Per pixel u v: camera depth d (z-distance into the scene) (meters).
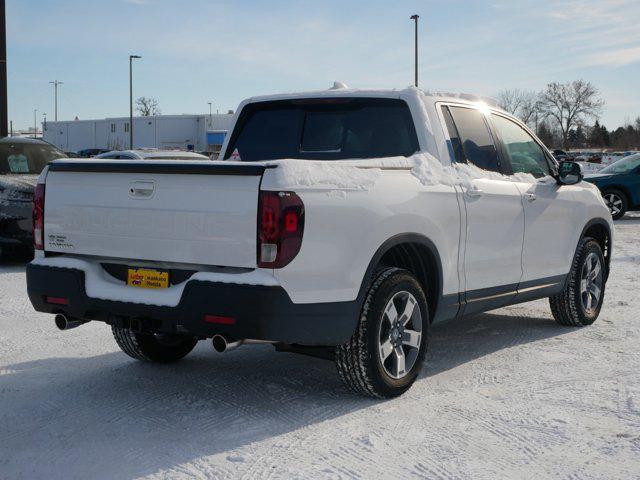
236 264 4.00
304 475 3.55
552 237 6.23
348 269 4.23
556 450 3.87
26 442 3.98
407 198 4.66
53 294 4.62
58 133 86.25
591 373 5.27
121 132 77.38
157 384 5.05
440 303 5.05
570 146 93.75
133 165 4.30
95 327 6.78
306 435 4.07
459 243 5.13
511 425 4.23
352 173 4.35
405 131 5.28
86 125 82.12
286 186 3.95
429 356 5.79
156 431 4.14
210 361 5.70
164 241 4.21
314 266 4.07
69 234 4.60
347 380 4.55
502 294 5.69
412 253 4.94
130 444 3.95
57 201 4.64
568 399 4.68
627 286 9.15
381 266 4.96
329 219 4.12
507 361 5.62
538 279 6.11
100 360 5.66
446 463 3.70
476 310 5.47
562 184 6.32
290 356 5.87
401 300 4.69
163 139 73.56
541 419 4.32
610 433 4.11
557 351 5.93
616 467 3.66
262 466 3.66
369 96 5.43
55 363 5.57
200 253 4.10
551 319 7.22
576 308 6.67
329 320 4.19
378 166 4.58
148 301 4.23
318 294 4.11
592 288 6.90
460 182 5.16
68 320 4.70
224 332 4.02
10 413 4.44
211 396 4.78
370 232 4.35
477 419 4.32
